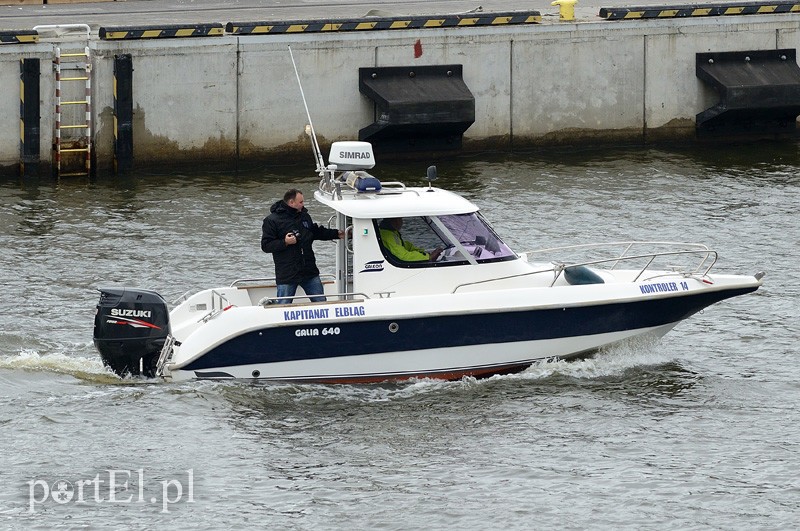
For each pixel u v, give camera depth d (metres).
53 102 97.06
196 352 49.16
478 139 108.75
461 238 51.38
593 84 110.81
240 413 47.34
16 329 58.47
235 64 101.00
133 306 49.19
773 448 45.19
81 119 98.44
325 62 103.38
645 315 52.00
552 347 51.53
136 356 49.38
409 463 43.75
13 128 97.00
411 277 50.91
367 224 50.47
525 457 44.25
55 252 73.50
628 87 111.69
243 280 53.47
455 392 49.75
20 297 64.06
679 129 113.50
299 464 43.53
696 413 48.34
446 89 104.69
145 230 79.44
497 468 43.38
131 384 49.78
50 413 46.94
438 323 49.81
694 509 40.47
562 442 45.56
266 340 49.06
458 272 51.28
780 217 81.88
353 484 42.12
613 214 83.38
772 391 50.88
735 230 78.31
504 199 88.69
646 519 39.81
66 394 48.78
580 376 51.47
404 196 51.97
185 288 66.00
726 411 48.59
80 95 98.06
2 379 50.28
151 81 99.31
